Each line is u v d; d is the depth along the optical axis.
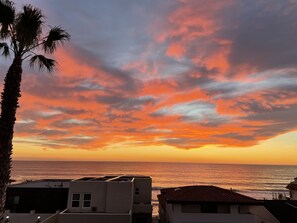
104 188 27.00
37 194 29.56
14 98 9.66
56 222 24.56
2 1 10.20
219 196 24.22
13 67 9.94
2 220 9.08
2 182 9.09
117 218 24.33
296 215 26.59
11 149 9.48
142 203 32.59
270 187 159.25
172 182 184.25
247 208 23.31
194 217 22.59
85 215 24.22
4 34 10.52
